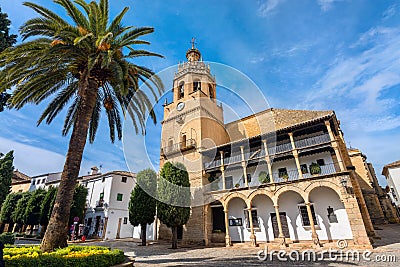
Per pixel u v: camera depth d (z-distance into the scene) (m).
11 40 10.98
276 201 17.42
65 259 5.82
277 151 19.16
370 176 32.38
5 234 13.55
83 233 26.77
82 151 9.09
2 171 24.70
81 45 9.40
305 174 18.23
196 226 19.47
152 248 16.64
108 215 26.80
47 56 8.12
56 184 34.28
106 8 9.91
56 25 9.20
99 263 6.59
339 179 15.67
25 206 26.78
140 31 10.62
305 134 19.77
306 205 16.39
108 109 11.84
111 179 28.73
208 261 10.37
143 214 19.17
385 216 29.89
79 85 9.80
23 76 9.12
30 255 5.85
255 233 18.67
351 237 15.27
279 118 22.17
